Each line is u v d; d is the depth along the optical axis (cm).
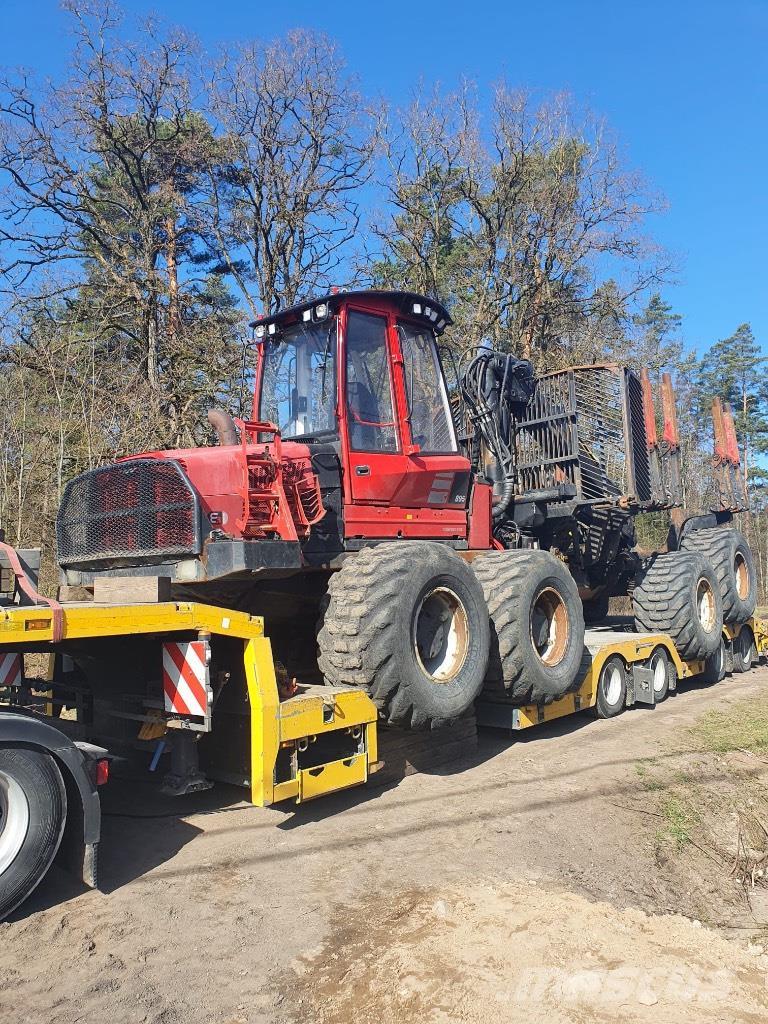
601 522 949
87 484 602
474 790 588
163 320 1945
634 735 771
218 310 1992
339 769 523
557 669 708
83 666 567
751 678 1152
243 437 530
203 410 1834
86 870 404
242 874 438
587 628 1054
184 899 405
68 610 413
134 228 1981
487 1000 318
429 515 683
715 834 576
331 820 522
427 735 637
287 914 394
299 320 654
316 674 671
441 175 2344
